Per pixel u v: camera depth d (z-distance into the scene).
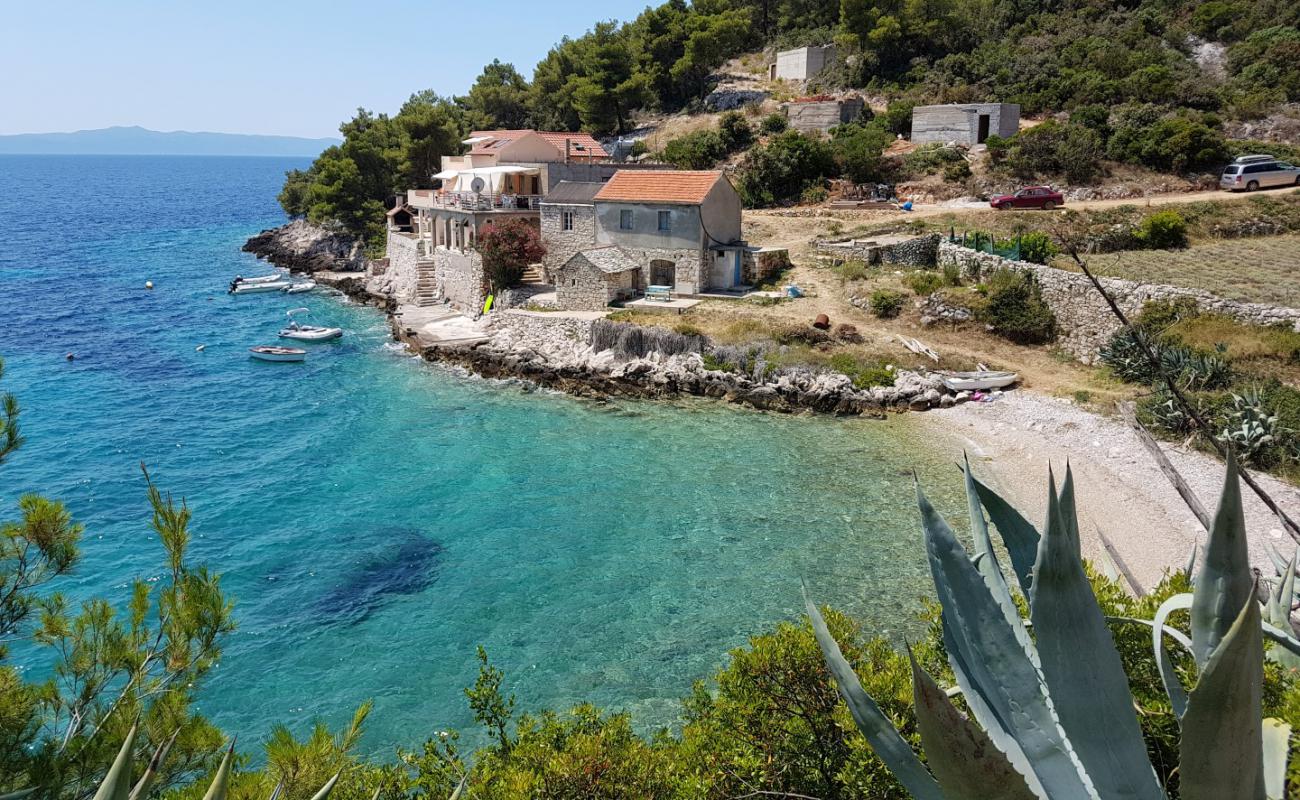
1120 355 35.84
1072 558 4.34
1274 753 4.76
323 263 80.94
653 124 98.44
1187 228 48.22
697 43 97.88
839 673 4.93
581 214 52.38
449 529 27.33
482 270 54.50
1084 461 29.55
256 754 17.08
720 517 27.38
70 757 7.52
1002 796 4.07
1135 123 61.50
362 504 29.55
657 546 25.55
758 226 59.28
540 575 24.06
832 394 37.78
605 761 9.60
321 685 19.38
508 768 9.95
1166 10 82.69
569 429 36.81
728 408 38.88
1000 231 50.78
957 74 81.44
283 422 39.09
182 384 45.56
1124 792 4.40
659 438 35.25
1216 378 30.84
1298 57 67.69
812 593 22.38
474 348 48.22
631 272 50.41
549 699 18.53
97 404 42.09
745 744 9.70
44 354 51.81
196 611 8.88
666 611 21.91
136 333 57.47
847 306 45.62
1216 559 4.38
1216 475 26.52
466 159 66.44
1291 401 28.25
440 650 20.61
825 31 100.56
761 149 69.25
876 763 8.54
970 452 31.84
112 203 190.38
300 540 26.83
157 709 8.16
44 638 8.70
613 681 19.09
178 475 32.84
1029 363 39.38
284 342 54.44
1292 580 6.85
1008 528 5.78
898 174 65.38
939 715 4.01
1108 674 4.41
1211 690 3.40
